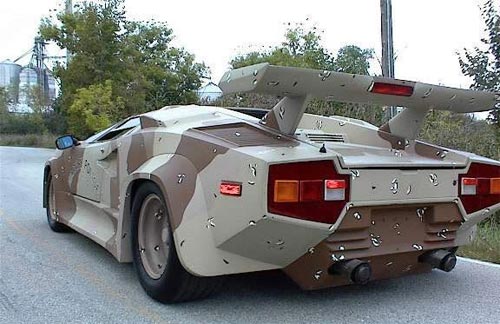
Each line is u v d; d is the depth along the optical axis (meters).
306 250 3.37
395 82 3.57
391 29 11.05
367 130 4.34
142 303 3.88
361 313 3.75
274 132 3.69
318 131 4.38
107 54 21.78
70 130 21.77
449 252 3.92
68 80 22.03
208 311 3.73
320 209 3.24
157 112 4.61
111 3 22.41
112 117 20.86
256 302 3.92
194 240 3.43
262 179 3.11
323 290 4.22
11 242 5.82
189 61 25.34
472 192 3.92
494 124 8.94
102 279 4.48
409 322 3.61
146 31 24.95
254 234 3.22
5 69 52.03
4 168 15.91
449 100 3.88
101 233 4.86
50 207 6.50
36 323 3.51
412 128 4.15
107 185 4.77
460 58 9.55
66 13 22.25
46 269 4.77
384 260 3.66
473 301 4.06
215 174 3.40
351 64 15.99
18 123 39.28
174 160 3.73
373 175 3.42
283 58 18.09
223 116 4.11
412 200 3.60
